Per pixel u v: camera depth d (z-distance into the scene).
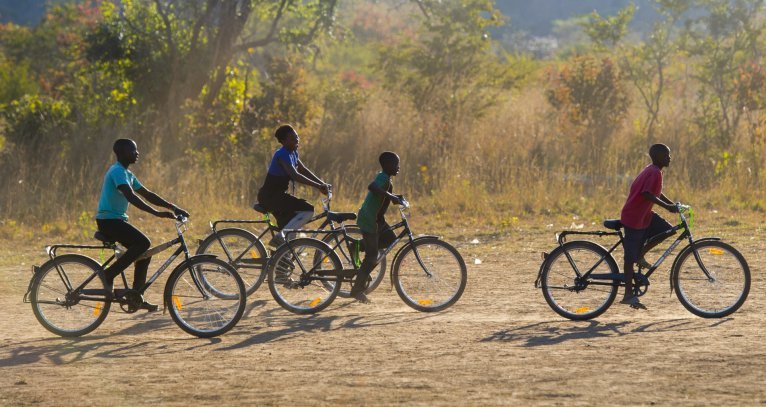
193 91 70.56
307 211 30.88
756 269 34.34
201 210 52.81
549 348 22.34
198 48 71.00
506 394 18.03
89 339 25.22
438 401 17.59
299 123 65.44
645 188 25.70
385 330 25.30
